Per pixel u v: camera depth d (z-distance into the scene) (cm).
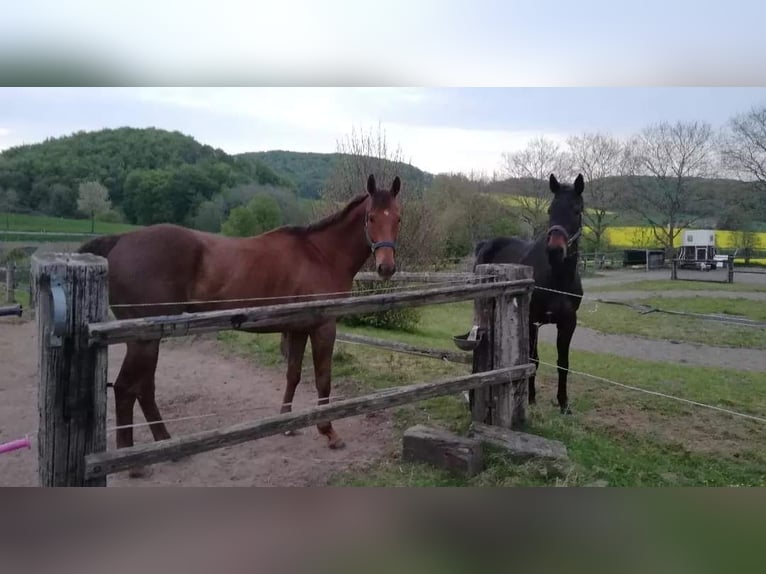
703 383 639
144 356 345
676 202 2958
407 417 468
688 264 3166
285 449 401
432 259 1160
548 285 483
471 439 358
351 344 778
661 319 1279
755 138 2492
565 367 493
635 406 519
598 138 3091
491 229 2928
